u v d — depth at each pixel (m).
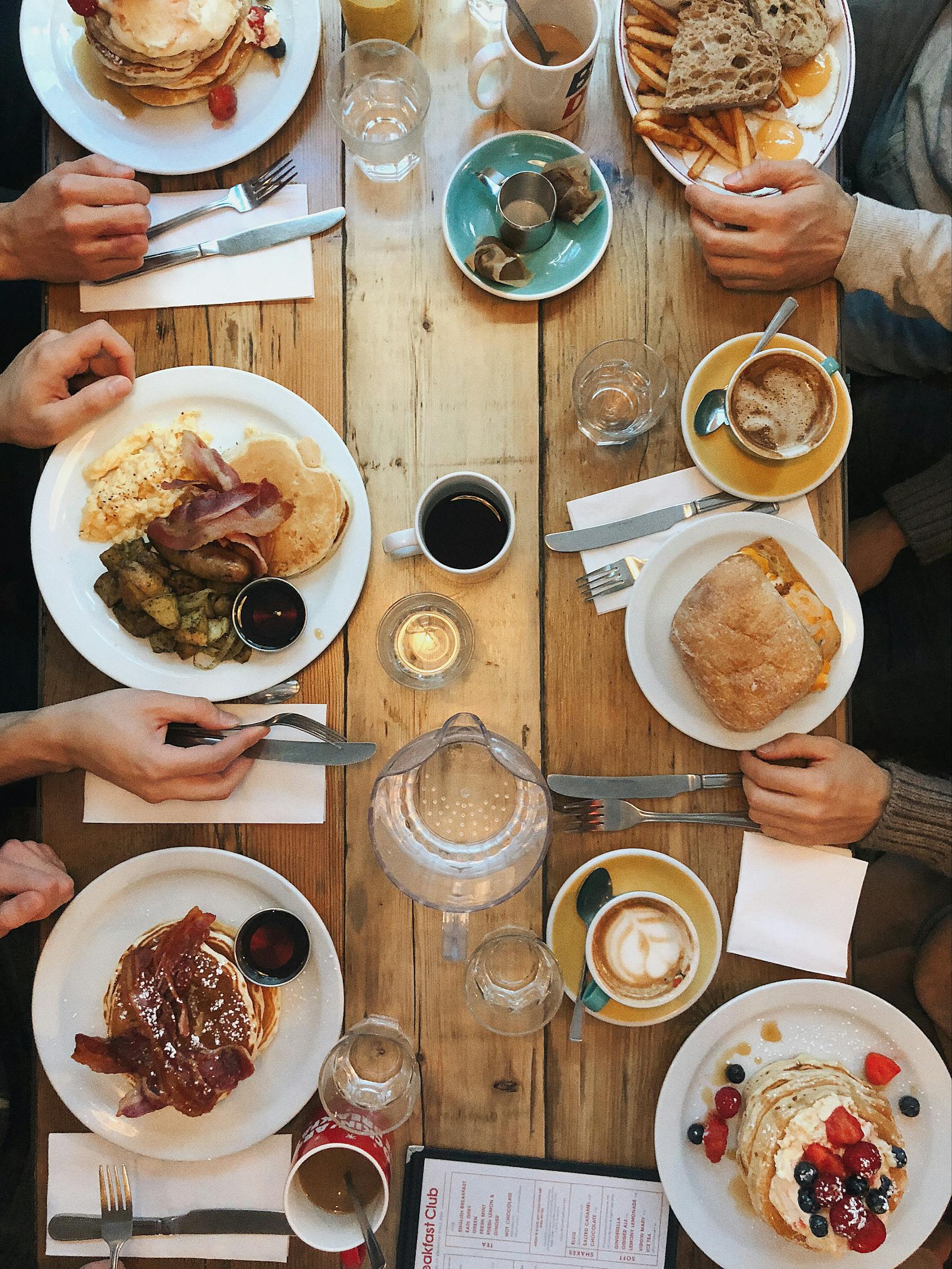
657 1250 1.26
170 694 1.25
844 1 1.30
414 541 1.24
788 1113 1.19
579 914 1.26
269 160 1.36
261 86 1.34
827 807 1.24
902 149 1.60
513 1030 1.19
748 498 1.30
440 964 1.28
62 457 1.29
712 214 1.29
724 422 1.30
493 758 1.18
